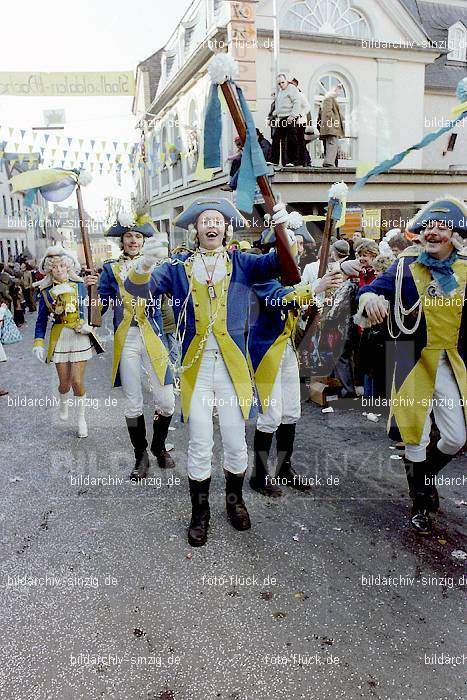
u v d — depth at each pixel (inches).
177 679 82.0
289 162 321.4
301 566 107.8
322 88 419.2
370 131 438.6
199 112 406.9
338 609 95.6
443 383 113.5
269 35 376.2
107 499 136.9
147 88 498.6
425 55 438.0
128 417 146.8
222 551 113.6
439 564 107.3
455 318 110.5
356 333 193.5
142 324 143.3
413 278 112.3
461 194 367.6
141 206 148.3
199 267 116.6
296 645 87.8
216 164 110.6
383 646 87.1
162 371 144.7
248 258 118.3
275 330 132.4
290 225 139.3
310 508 129.8
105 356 314.5
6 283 445.4
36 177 146.7
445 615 93.6
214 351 116.8
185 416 117.0
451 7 567.5
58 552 114.6
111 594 100.7
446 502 130.2
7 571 108.3
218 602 98.0
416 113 449.4
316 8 404.8
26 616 95.3
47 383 260.5
